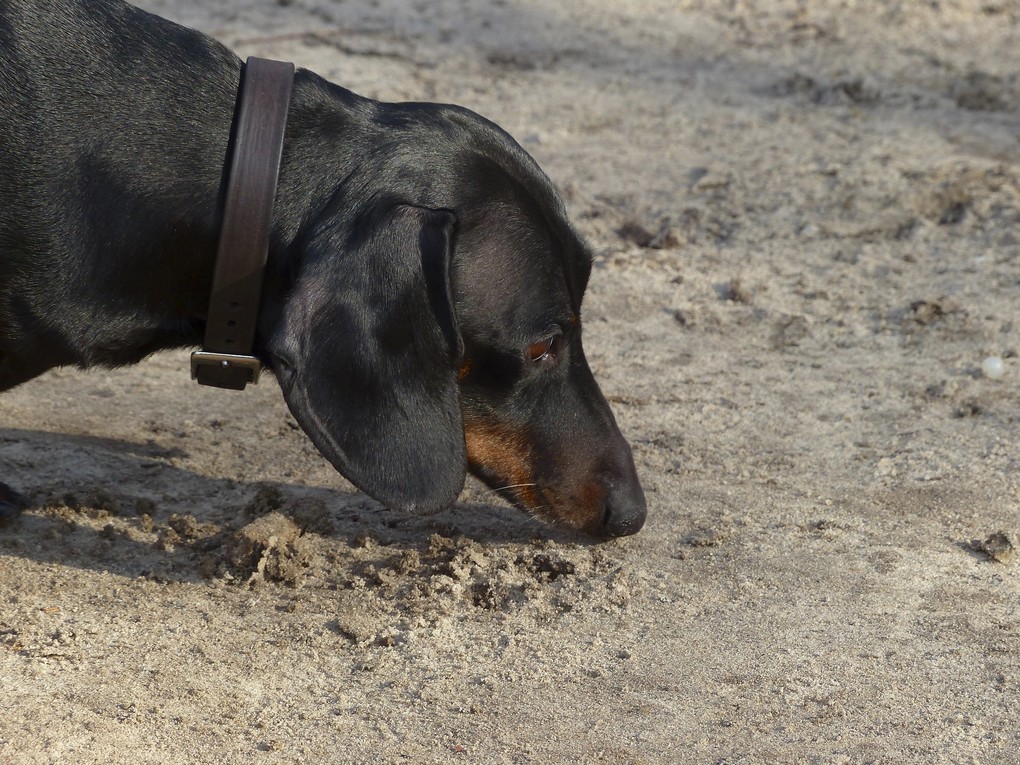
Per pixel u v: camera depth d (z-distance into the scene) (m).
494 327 3.88
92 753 3.37
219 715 3.57
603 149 8.62
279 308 3.70
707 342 6.25
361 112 3.93
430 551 4.38
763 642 3.94
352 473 3.57
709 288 6.81
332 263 3.59
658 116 9.23
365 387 3.56
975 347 6.07
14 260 3.73
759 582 4.27
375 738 3.49
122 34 3.86
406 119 3.94
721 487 4.91
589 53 10.43
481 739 3.49
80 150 3.73
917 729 3.51
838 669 3.79
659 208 7.73
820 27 11.03
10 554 4.31
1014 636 3.94
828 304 6.61
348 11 10.88
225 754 3.41
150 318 3.86
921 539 4.52
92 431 5.30
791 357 6.09
